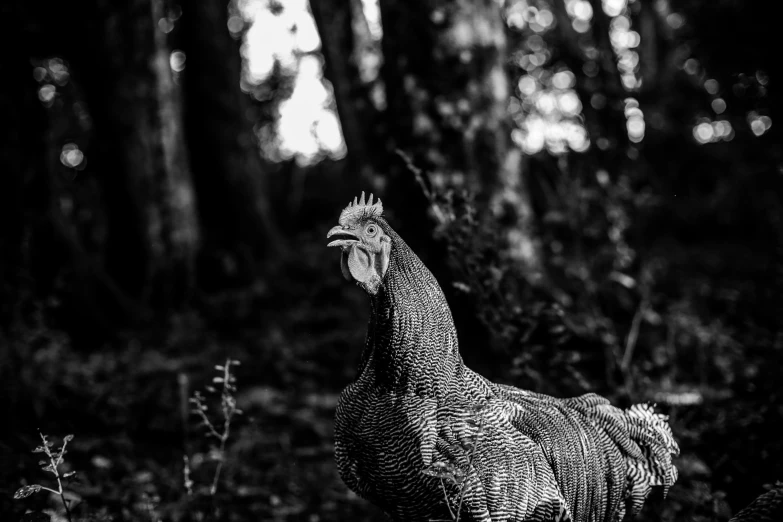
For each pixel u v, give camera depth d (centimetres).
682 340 793
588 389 527
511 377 558
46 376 792
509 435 358
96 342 1183
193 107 1747
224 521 553
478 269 519
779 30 1064
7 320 877
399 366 349
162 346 1183
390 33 700
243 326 1317
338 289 1453
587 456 388
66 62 1414
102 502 552
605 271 775
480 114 689
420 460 342
